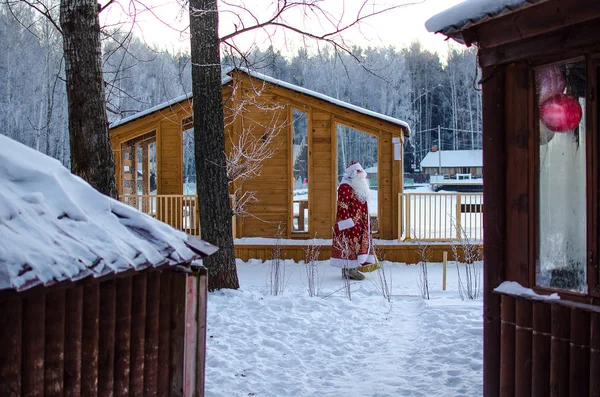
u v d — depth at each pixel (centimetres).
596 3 332
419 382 519
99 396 286
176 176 1366
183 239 334
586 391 343
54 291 260
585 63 354
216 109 888
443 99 5831
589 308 338
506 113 401
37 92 2859
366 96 5322
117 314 297
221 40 911
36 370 252
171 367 335
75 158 665
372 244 1101
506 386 393
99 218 307
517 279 393
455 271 1172
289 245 1284
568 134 368
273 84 1329
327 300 853
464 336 648
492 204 405
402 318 766
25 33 2519
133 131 1374
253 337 659
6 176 292
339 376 541
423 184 4362
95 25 672
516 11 375
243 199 1338
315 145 1338
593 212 347
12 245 239
